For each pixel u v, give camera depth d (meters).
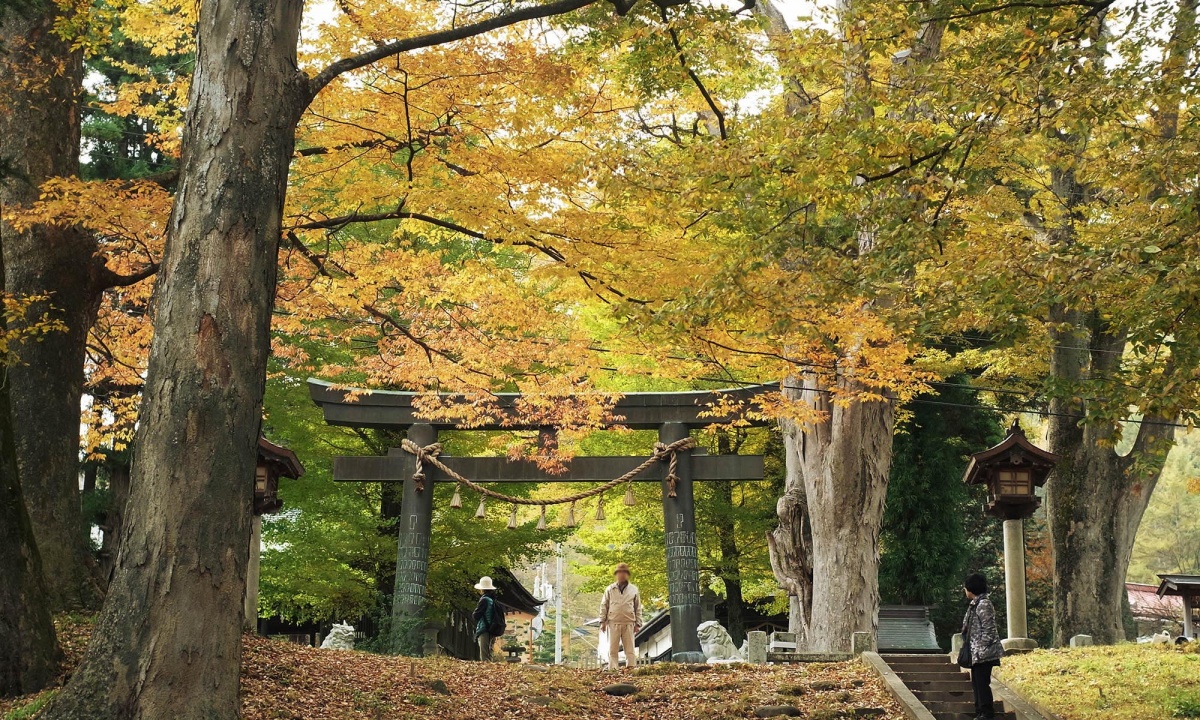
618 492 25.20
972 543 30.86
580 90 11.50
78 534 10.60
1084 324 20.52
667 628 37.34
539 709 11.02
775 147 9.98
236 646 7.23
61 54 11.09
